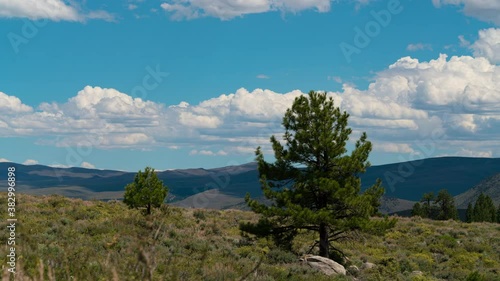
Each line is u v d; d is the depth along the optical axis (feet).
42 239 57.72
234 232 126.52
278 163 88.94
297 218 81.15
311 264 75.00
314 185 83.76
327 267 74.28
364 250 115.75
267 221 89.10
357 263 94.12
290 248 88.48
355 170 86.48
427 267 98.63
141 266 12.26
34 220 94.38
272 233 88.69
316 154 87.04
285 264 71.26
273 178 89.61
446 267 100.07
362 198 83.46
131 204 125.49
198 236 103.71
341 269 76.33
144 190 122.72
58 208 126.11
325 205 87.35
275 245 93.71
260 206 86.22
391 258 98.99
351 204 81.87
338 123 88.53
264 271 53.16
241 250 84.48
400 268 94.22
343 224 81.61
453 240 131.75
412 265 97.09
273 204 88.12
